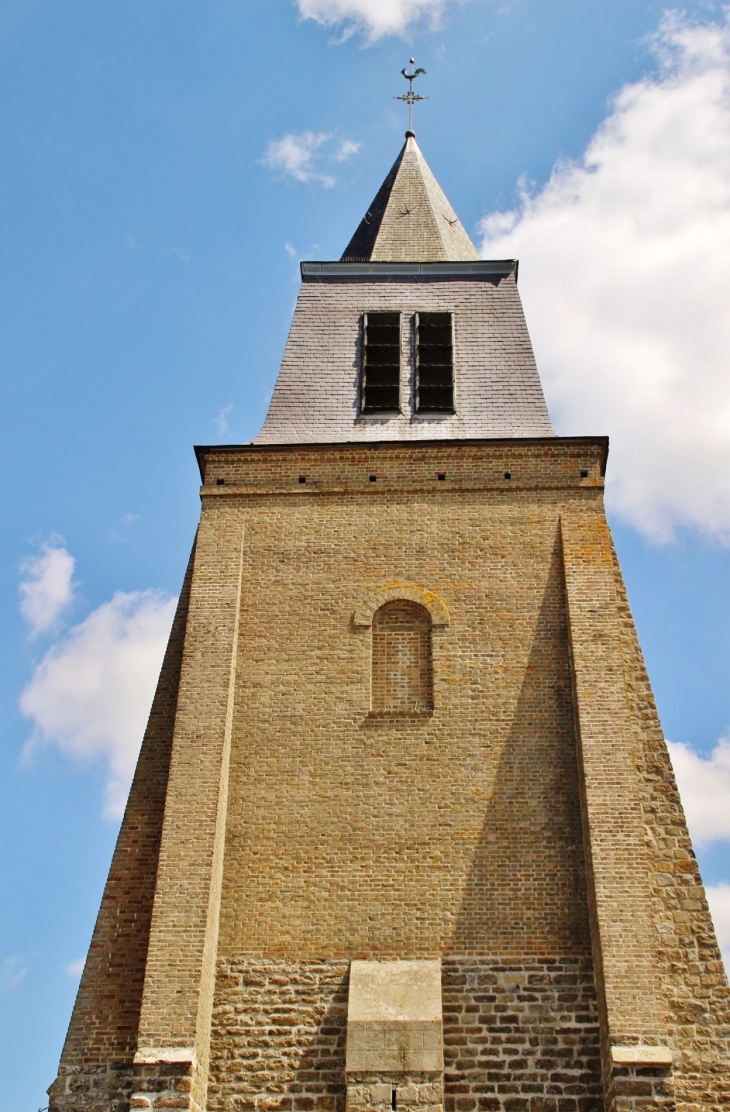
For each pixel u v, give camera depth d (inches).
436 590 912.9
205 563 929.5
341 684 876.6
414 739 850.8
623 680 850.8
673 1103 686.5
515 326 1102.4
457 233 1242.0
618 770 810.8
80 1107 744.3
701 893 788.0
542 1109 719.1
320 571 926.4
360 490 960.9
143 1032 724.0
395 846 811.4
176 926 762.8
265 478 972.6
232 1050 748.0
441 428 1019.3
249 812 829.2
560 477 959.6
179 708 854.5
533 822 816.3
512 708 860.6
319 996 762.8
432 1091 709.3
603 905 759.7
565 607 901.2
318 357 1079.6
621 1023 716.0
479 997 756.0
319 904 794.2
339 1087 733.3
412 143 1321.4
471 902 789.2
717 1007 748.6
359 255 1214.9
